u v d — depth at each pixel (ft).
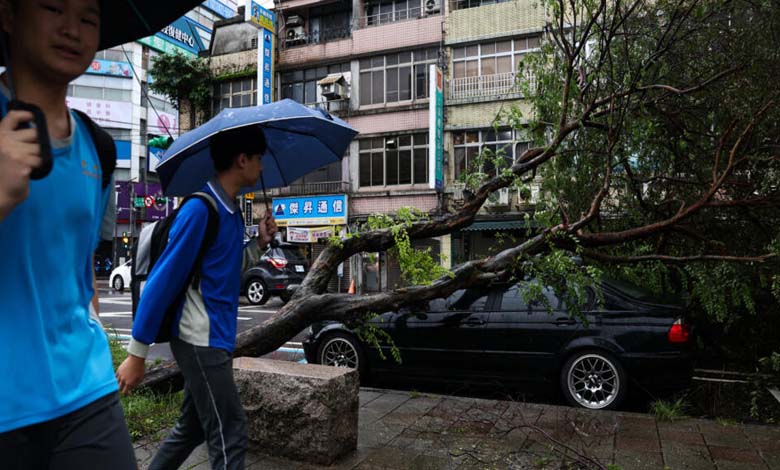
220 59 74.49
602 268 17.69
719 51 17.70
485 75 60.64
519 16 59.11
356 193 66.23
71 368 4.25
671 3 17.81
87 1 4.17
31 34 4.00
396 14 67.26
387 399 16.56
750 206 16.15
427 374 19.16
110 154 4.79
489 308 18.61
